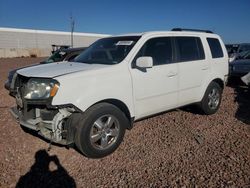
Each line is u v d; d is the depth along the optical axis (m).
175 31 5.40
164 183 3.42
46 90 3.75
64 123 3.95
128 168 3.81
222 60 6.26
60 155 4.21
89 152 3.98
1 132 5.08
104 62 4.64
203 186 3.34
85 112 3.92
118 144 4.32
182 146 4.50
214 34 6.35
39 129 3.99
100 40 5.61
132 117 4.53
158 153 4.25
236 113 6.35
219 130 5.22
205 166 3.81
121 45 4.84
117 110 4.21
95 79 4.02
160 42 5.02
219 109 6.70
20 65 22.81
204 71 5.73
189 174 3.61
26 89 3.93
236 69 10.20
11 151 4.31
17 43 57.47
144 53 4.71
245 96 8.27
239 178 3.48
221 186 3.32
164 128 5.32
